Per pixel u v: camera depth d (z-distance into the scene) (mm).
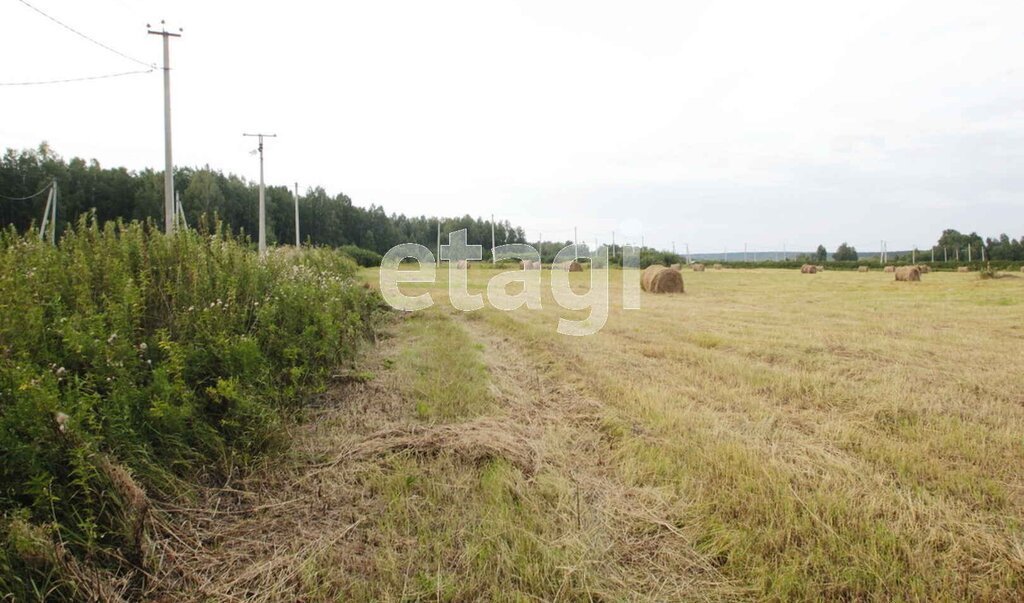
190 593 2432
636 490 3396
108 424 3016
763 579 2504
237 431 3689
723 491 3320
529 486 3451
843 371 6480
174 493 3117
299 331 5676
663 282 18953
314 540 2836
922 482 3504
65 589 2211
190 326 4367
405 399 5277
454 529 2934
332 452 3941
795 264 50438
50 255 4711
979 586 2494
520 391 5738
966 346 7984
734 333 9266
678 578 2574
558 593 2412
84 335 3311
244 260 6078
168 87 14852
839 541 2775
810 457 3910
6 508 2398
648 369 6629
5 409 2584
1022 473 3639
